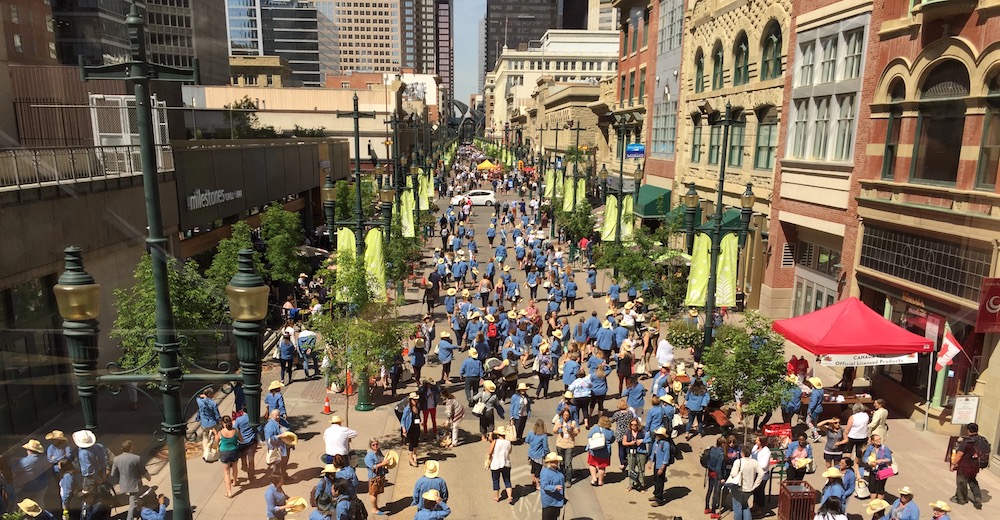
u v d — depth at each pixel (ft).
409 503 37.81
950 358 42.75
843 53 61.77
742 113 85.97
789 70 72.38
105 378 16.37
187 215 63.10
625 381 54.49
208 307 39.68
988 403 41.45
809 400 47.47
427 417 46.80
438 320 78.28
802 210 69.10
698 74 103.09
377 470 36.22
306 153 121.39
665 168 119.75
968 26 40.60
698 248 59.16
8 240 29.27
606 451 40.01
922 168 45.68
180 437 17.38
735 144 88.63
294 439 37.50
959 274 41.06
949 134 41.42
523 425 46.34
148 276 35.17
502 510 37.11
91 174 34.71
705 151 98.94
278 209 74.90
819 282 69.31
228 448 36.09
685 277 67.97
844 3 61.11
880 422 42.27
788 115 72.95
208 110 110.22
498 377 51.85
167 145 59.06
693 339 55.52
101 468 16.49
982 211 25.25
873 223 54.65
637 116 143.02
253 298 16.98
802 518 34.47
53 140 32.63
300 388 55.52
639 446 39.24
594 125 226.99
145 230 39.01
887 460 37.76
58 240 31.83
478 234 148.56
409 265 91.09
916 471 41.50
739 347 40.65
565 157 181.37
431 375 59.93
